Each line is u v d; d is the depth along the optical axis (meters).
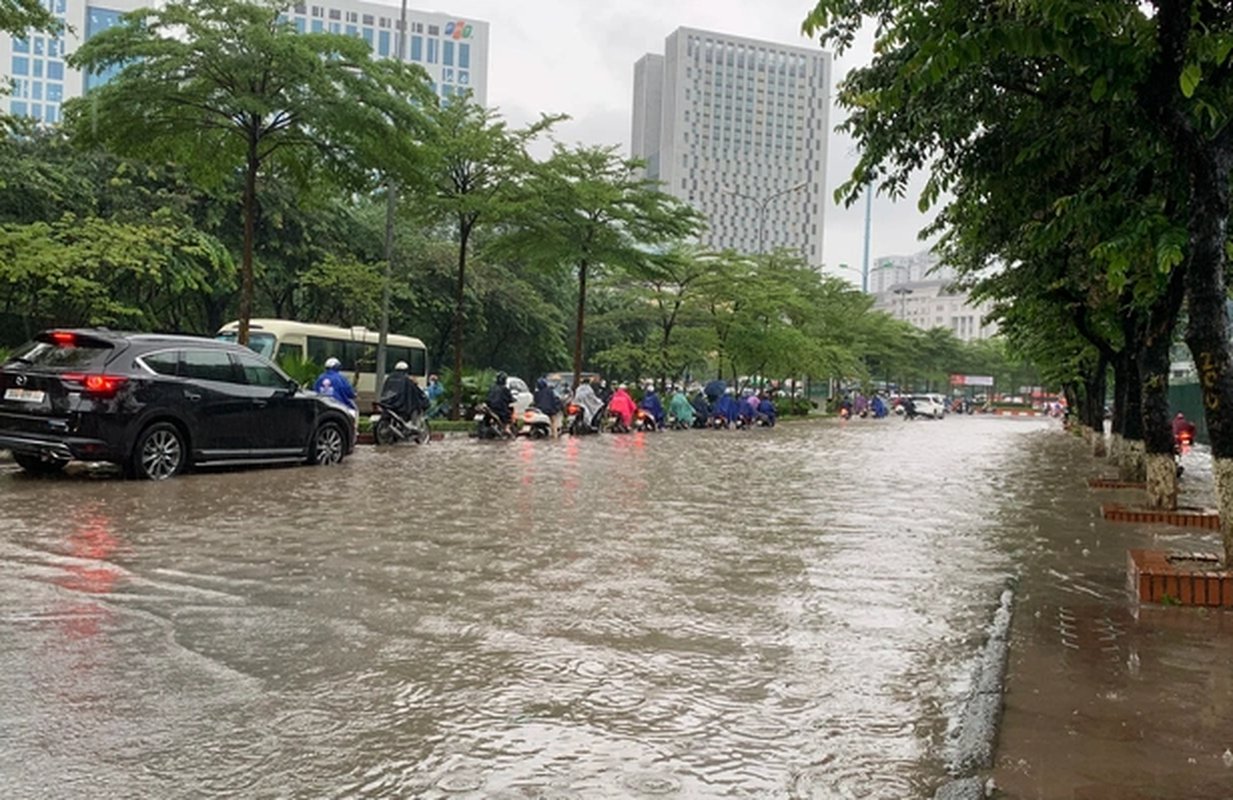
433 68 114.81
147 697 4.45
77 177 27.84
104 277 23.06
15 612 5.84
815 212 127.12
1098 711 4.50
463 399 30.16
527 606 6.42
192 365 12.88
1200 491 16.61
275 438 14.02
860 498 13.57
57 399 11.48
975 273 17.73
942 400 78.06
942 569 8.24
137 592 6.44
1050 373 31.17
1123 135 9.39
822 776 3.75
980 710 4.50
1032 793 3.57
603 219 29.78
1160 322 11.97
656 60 126.75
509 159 26.27
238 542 8.34
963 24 6.70
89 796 3.43
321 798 3.46
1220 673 5.15
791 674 5.10
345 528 9.27
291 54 16.64
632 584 7.22
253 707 4.36
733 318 41.16
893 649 5.64
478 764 3.79
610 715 4.40
